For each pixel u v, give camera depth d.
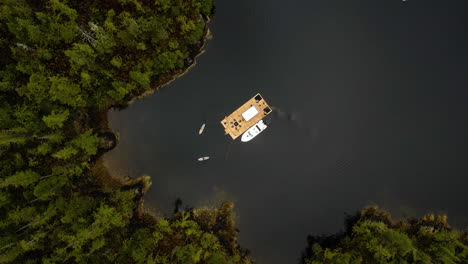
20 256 44.28
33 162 47.25
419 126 57.44
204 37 56.88
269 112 57.00
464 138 56.94
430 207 55.53
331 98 57.84
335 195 56.34
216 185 56.16
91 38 46.00
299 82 57.88
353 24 58.94
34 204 45.81
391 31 58.88
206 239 50.88
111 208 47.66
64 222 44.44
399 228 54.50
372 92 58.06
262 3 58.75
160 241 50.56
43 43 46.56
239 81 57.44
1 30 45.59
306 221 55.88
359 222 54.75
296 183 56.50
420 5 59.12
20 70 44.88
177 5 50.59
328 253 50.69
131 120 56.06
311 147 56.94
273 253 55.00
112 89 52.00
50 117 44.22
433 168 56.56
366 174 56.66
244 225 55.53
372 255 49.22
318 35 58.62
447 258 46.25
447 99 57.91
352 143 57.12
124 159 55.25
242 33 58.22
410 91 58.12
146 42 51.69
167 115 56.75
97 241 45.38
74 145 49.28
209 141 56.59
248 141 56.56
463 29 58.53
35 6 47.44
